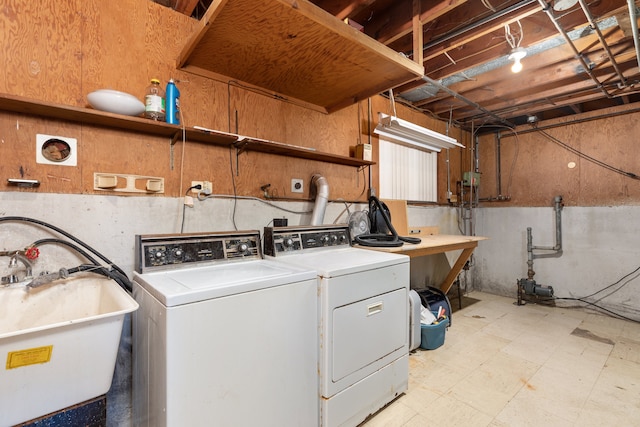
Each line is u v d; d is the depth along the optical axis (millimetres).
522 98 3266
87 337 1055
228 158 2016
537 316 3324
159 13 1759
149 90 1687
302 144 2439
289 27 1496
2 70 1332
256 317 1241
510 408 1769
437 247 2623
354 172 2879
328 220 2641
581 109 3615
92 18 1553
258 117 2172
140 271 1403
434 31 2246
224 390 1151
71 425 1064
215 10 1346
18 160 1354
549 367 2227
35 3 1405
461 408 1772
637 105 3232
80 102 1511
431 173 3826
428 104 3684
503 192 4219
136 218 1653
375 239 2490
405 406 1793
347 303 1540
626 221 3287
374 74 1985
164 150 1760
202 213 1892
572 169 3654
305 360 1413
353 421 1576
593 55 2436
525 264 3998
